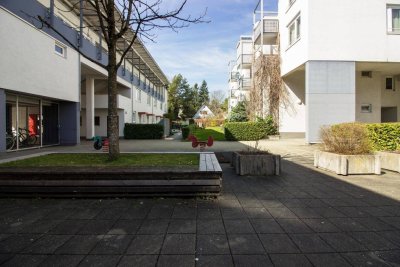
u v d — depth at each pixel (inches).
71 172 209.6
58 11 649.0
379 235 144.9
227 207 191.9
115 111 271.0
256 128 869.8
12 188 210.5
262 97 943.7
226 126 872.9
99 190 209.8
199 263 116.8
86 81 870.4
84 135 944.9
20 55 458.9
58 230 151.9
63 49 610.5
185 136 977.5
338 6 645.3
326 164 330.6
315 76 649.0
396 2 651.5
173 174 210.2
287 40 829.8
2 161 267.1
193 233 147.7
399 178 286.7
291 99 909.2
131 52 1071.0
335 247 131.3
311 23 647.1
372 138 436.8
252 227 156.0
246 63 1224.8
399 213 179.3
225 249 129.3
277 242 136.7
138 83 1326.3
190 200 207.2
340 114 652.7
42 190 210.1
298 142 759.1
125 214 177.2
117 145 272.4
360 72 824.3
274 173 302.7
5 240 139.6
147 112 1523.1
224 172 320.2
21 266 114.6
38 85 508.7
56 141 639.1
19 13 454.6
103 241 138.0
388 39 652.1
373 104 829.2
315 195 223.1
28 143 542.3
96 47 778.8
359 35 649.0
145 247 131.5
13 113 498.9
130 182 209.9
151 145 695.1
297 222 163.6
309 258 120.9
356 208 190.1
